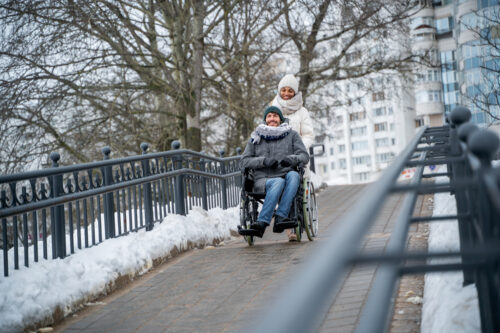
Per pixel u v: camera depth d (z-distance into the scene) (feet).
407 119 215.31
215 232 26.96
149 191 23.26
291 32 53.11
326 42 62.34
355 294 13.66
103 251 18.40
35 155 44.86
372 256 3.74
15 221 14.93
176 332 12.71
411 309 11.90
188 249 23.72
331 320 11.99
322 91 62.34
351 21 54.13
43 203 15.78
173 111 57.72
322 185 56.90
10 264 15.53
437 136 14.65
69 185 17.65
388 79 60.49
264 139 22.98
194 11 47.32
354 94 63.77
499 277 5.10
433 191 8.07
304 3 47.96
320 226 29.22
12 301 13.17
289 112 26.55
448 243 13.83
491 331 6.35
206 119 62.80
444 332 8.33
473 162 5.53
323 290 2.65
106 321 14.12
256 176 22.63
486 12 33.76
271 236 27.55
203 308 14.46
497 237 5.07
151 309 14.87
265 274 17.46
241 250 22.48
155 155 23.65
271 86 55.83
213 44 50.75
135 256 19.21
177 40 51.42
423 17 177.99
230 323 12.91
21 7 39.63
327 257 3.02
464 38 113.80
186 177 27.27
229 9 47.55
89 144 49.47
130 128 51.37
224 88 52.90
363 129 251.39
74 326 13.88
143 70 48.88
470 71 112.98
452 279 10.54
